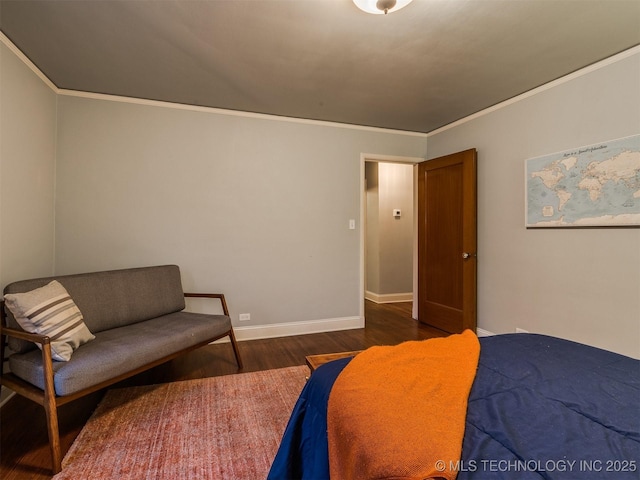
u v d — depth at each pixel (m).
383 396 1.06
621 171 2.24
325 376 1.33
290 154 3.60
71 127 2.88
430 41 2.13
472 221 3.34
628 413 0.99
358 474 0.86
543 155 2.76
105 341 2.11
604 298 2.36
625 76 2.24
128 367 1.96
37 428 1.88
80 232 2.92
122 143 3.03
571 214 2.55
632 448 0.83
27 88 2.38
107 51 2.25
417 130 4.09
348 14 1.85
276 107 3.31
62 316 1.89
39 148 2.57
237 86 2.81
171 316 2.81
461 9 1.81
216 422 1.92
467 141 3.56
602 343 2.37
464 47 2.21
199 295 3.03
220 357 2.97
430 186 3.93
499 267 3.19
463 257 3.42
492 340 1.66
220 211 3.35
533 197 2.84
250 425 1.89
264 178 3.50
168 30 2.01
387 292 5.45
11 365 1.83
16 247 2.27
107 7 1.80
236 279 3.42
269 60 2.37
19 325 1.84
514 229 3.03
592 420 0.95
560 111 2.64
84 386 1.72
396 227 5.49
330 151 3.76
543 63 2.42
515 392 1.12
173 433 1.81
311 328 3.70
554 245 2.69
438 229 3.82
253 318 3.48
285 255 3.59
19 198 2.30
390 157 4.03
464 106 3.28
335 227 3.79
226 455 1.64
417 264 4.22
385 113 3.49
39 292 1.90
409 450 0.81
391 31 2.02
